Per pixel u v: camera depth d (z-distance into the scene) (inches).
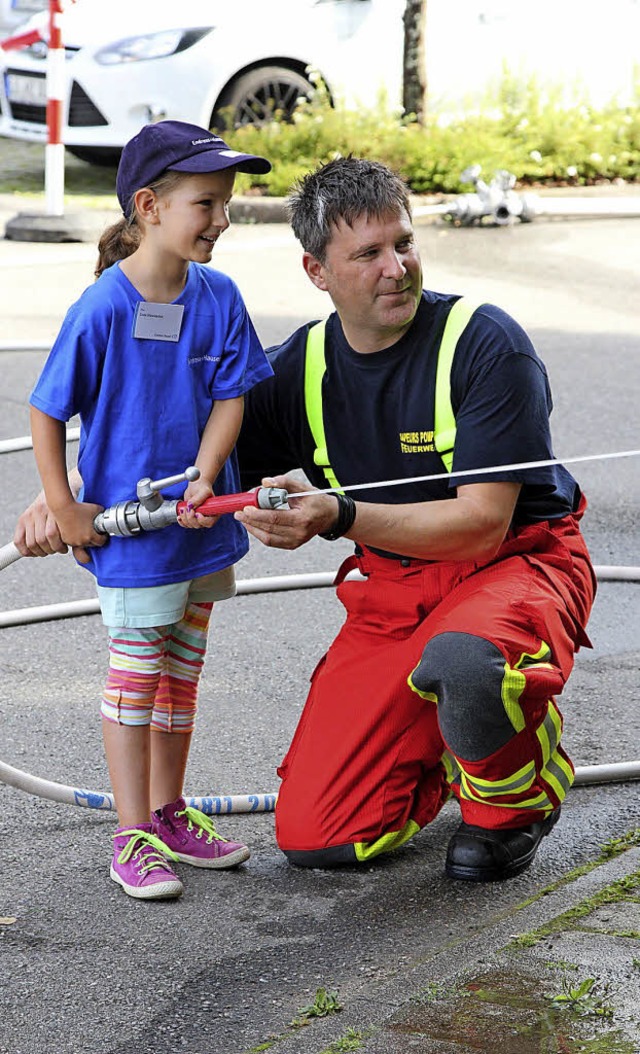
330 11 553.0
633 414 338.0
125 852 150.6
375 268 147.4
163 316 145.2
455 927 142.1
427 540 148.1
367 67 567.8
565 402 345.1
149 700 151.6
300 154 551.2
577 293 445.1
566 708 201.2
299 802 156.7
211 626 233.5
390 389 155.9
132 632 149.9
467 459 150.3
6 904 148.6
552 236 515.2
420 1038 117.8
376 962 135.5
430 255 485.7
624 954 130.2
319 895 150.1
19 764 182.7
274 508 138.3
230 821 169.8
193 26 532.4
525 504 159.2
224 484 155.9
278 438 166.7
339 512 142.5
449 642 144.8
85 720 196.7
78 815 170.7
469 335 153.1
